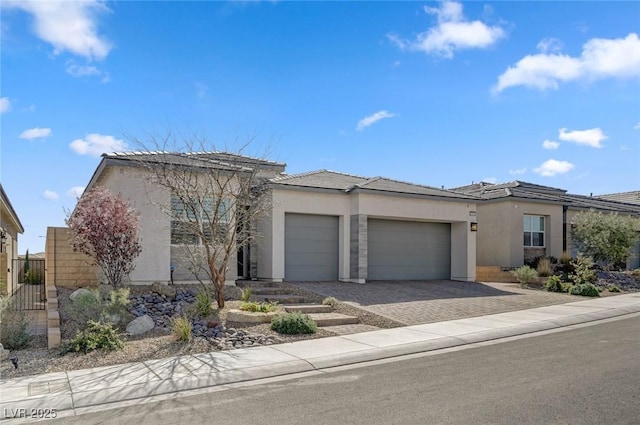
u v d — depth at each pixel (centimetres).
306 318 1131
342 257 1859
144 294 1313
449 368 829
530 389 691
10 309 1119
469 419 575
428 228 2123
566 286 1962
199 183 1373
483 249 2600
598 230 2461
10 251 2481
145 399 682
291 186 1730
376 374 798
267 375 799
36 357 907
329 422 576
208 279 1512
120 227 1210
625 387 694
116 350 931
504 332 1152
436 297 1647
